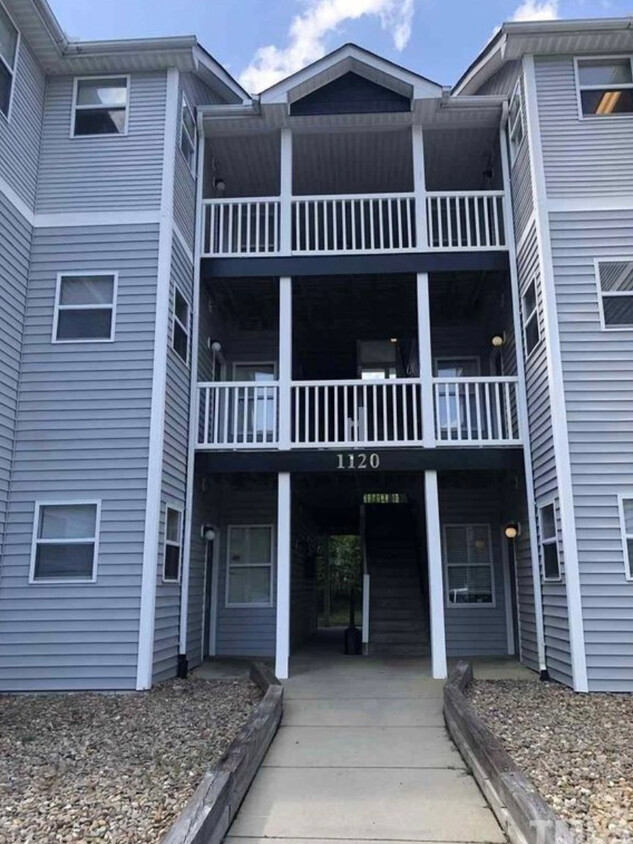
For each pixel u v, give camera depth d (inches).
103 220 340.2
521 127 360.5
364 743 220.5
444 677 329.4
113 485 313.4
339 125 395.9
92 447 317.4
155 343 327.3
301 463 358.0
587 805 154.5
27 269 332.5
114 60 352.2
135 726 233.9
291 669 361.4
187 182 378.0
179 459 349.1
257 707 227.9
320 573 841.5
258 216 396.8
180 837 123.3
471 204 459.2
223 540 441.7
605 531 298.5
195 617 373.7
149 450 315.9
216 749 203.9
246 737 186.9
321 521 603.5
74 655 297.9
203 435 381.7
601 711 251.3
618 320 318.0
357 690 302.0
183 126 372.2
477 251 374.9
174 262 349.1
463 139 410.3
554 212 330.0
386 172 444.1
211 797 141.3
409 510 526.3
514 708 255.6
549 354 316.5
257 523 442.9
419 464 353.4
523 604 371.6
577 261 324.5
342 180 452.8
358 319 451.2
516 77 367.9
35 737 220.2
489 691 289.7
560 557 305.6
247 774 175.5
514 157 376.5
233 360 473.1
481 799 169.3
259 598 433.7
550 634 321.1
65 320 330.3
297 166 436.8
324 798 170.7
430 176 449.7
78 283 335.0
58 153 348.8
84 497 312.3
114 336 328.2
